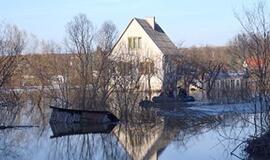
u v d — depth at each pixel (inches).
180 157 758.5
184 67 1807.3
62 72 1497.3
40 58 1734.7
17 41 2021.4
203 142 877.2
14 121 1290.6
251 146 706.2
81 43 1596.9
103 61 1418.6
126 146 887.7
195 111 1347.2
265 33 685.3
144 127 1140.5
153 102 1481.3
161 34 2377.0
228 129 990.4
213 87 1718.8
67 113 1234.6
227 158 713.0
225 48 2358.5
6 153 832.9
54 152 842.2
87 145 910.4
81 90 1389.0
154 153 803.4
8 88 1519.4
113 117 1237.7
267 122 703.1
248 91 1156.5
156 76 1887.3
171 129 1087.6
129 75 1411.2
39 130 1125.7
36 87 1674.5
